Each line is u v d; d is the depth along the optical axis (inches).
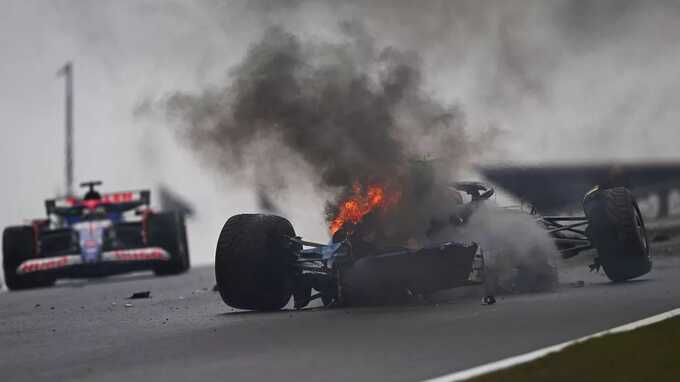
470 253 1389.0
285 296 1456.7
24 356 1121.4
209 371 949.8
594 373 863.1
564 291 1505.9
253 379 898.7
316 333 1160.8
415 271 1376.7
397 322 1215.6
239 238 1432.1
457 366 911.0
